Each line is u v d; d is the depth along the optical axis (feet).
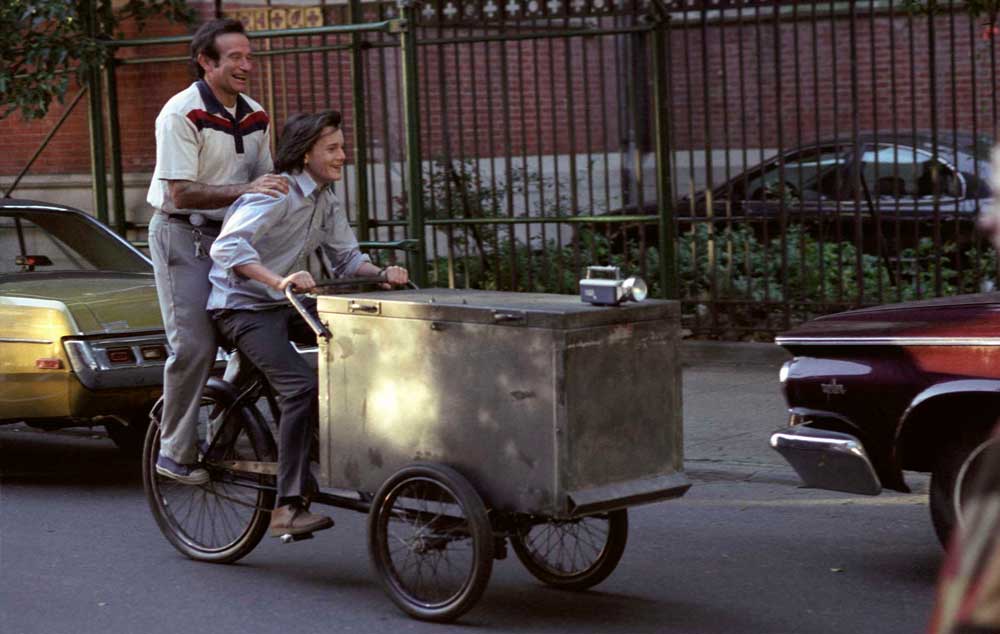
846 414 18.38
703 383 33.73
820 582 18.76
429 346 16.97
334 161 18.88
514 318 16.14
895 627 16.80
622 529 17.97
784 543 20.80
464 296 17.88
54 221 28.04
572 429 16.01
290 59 41.73
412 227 32.50
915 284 34.47
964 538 6.77
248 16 37.96
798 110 35.35
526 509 16.30
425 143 43.06
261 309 18.86
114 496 24.80
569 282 37.68
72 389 23.75
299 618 17.60
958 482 17.54
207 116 19.81
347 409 17.94
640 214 36.11
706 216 36.58
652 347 16.88
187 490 20.72
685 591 18.49
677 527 21.88
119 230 38.73
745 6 35.12
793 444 18.80
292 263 19.21
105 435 30.78
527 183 36.63
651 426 16.94
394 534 17.85
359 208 36.01
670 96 36.60
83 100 42.91
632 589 18.63
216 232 19.92
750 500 23.58
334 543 21.33
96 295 24.66
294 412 18.42
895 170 34.37
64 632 17.25
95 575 19.76
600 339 16.25
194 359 19.53
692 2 35.47
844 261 36.91
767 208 37.27
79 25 37.68
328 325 18.01
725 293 36.94
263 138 20.68
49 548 21.27
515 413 16.28
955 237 35.06
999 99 50.70
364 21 38.29
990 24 33.24
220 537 20.42
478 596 16.69
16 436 31.12
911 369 17.71
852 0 34.37
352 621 17.43
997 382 16.99
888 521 21.93
